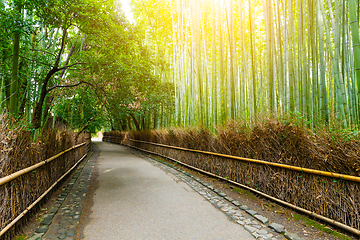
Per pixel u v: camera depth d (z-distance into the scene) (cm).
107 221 254
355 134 209
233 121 429
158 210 291
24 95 449
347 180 210
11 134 220
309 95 333
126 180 472
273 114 334
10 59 426
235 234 223
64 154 446
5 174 199
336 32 282
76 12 421
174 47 810
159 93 951
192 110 668
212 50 561
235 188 380
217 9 528
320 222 232
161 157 837
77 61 600
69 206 303
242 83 464
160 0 989
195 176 503
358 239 196
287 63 357
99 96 580
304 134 262
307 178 253
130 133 1473
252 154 351
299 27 353
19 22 340
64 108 775
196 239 213
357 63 236
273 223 242
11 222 202
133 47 594
